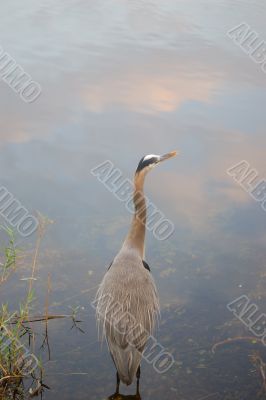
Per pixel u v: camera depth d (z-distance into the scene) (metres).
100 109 13.72
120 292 7.55
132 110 13.75
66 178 11.21
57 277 8.81
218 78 15.64
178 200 10.84
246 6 22.41
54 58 16.52
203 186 11.20
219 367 7.33
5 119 13.06
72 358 7.33
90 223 10.12
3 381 6.80
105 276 7.96
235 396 6.87
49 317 7.98
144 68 16.16
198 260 9.43
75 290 8.55
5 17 20.17
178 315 8.20
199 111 13.77
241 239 9.91
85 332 7.79
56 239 9.70
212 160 11.88
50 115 13.39
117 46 17.81
